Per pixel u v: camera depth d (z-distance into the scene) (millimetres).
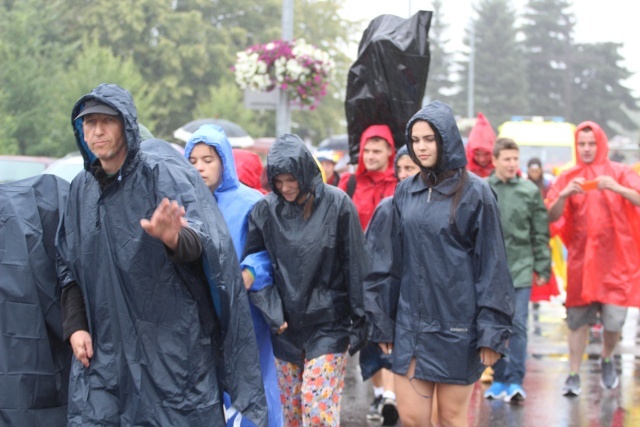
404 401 7535
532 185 11812
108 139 5695
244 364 5957
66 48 43688
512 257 11750
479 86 121688
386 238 7676
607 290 11930
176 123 67812
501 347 7199
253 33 76062
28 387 6504
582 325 12109
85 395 5887
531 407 11328
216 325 5906
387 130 11250
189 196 5754
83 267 5895
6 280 6504
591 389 12359
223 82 63531
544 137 32406
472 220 7301
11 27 38750
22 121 37406
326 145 33844
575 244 12109
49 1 59969
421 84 11344
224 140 7895
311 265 7871
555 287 13180
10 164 20094
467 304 7320
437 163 7336
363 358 9492
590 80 127500
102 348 5875
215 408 5852
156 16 67750
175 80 66875
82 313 6098
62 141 38406
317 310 7934
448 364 7324
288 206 7922
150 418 5754
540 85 127625
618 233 11891
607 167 12062
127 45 67312
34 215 6617
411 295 7461
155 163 5820
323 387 7922
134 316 5770
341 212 7934
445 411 7516
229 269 5797
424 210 7395
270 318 7785
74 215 6020
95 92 5652
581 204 12023
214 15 73938
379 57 11258
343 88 84125
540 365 14047
